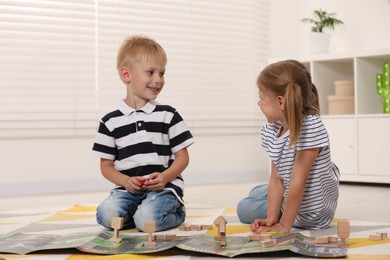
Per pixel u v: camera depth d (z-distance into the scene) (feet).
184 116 11.66
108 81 10.86
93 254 4.23
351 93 10.79
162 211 5.45
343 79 11.68
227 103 12.21
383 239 4.71
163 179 5.65
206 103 11.96
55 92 10.39
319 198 5.32
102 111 10.77
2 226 5.97
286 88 4.95
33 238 4.82
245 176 12.35
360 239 4.72
